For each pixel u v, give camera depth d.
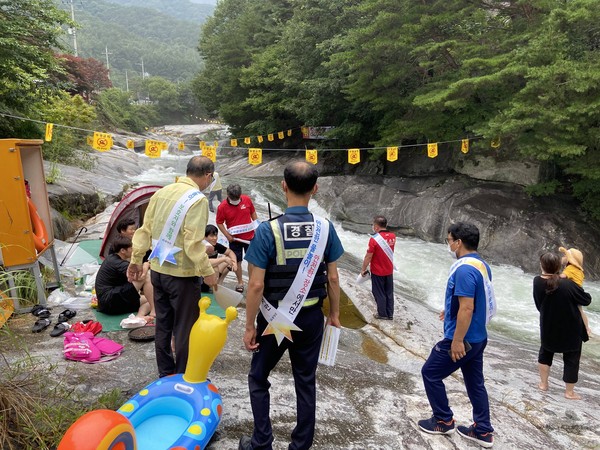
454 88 10.56
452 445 3.07
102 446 1.79
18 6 9.05
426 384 3.18
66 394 3.08
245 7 31.08
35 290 4.95
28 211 4.68
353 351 5.02
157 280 3.15
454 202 11.88
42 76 9.38
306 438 2.55
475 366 3.09
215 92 30.34
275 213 13.96
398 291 8.45
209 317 2.82
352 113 17.09
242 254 5.98
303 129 21.53
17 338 4.07
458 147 13.23
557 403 4.13
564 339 4.25
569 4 9.59
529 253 10.16
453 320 3.02
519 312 7.93
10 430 2.52
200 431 2.48
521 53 9.65
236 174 23.20
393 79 12.73
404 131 12.90
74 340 3.77
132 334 4.20
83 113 23.31
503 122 9.73
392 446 2.99
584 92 8.93
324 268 2.53
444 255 10.77
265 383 2.58
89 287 5.59
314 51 18.11
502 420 3.61
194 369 2.79
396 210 13.06
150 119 62.72
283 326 2.39
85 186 11.51
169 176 21.67
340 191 14.89
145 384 3.37
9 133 10.82
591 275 9.66
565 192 11.73
